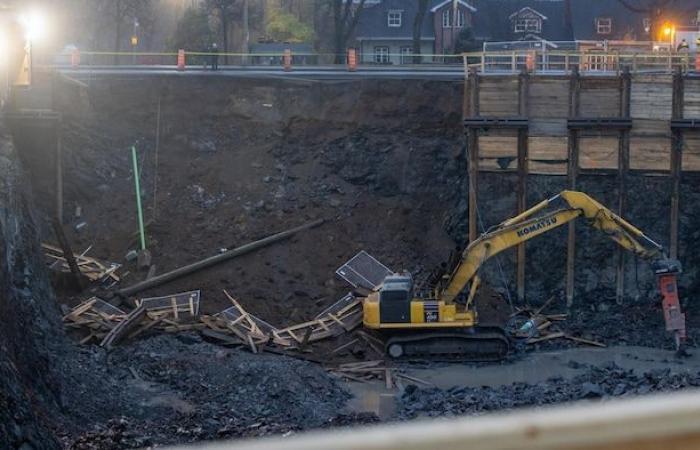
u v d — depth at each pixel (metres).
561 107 68.56
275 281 64.12
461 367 57.00
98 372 47.44
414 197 71.25
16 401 30.17
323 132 74.44
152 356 51.16
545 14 127.62
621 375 49.97
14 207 47.69
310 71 82.19
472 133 68.94
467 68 70.06
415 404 46.25
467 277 59.97
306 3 129.75
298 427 39.34
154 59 118.31
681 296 66.88
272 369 49.62
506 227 60.12
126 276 63.47
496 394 47.50
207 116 75.31
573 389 46.75
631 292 66.69
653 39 111.75
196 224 67.94
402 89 74.69
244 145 74.19
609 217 59.97
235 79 76.75
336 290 64.31
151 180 70.75
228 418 41.69
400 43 124.19
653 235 67.75
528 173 68.88
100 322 55.84
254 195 70.25
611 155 68.31
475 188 68.75
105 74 76.62
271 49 109.88
